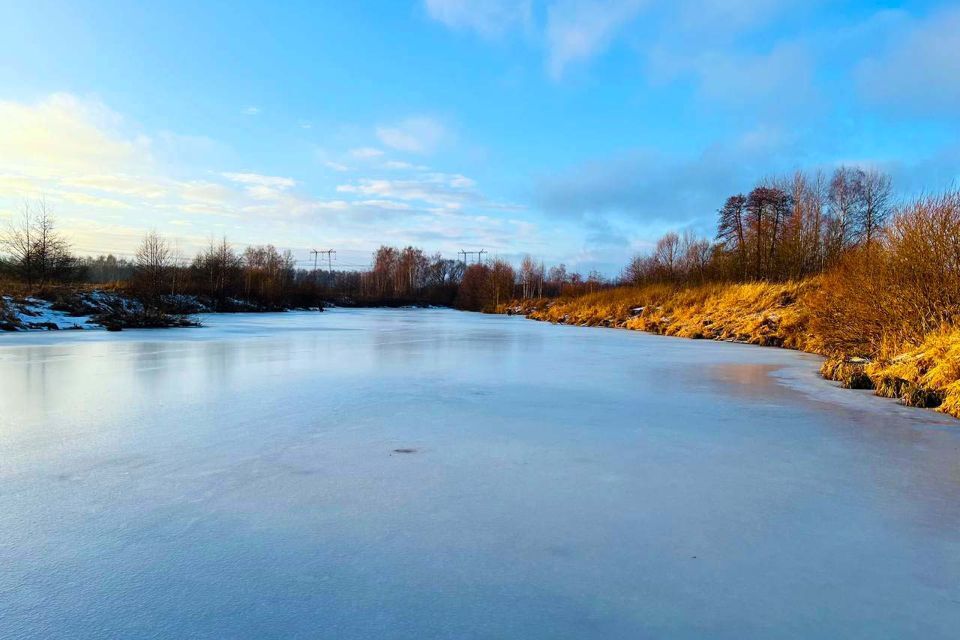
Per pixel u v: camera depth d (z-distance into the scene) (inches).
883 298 419.5
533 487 150.6
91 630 85.4
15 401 260.5
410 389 301.0
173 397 273.1
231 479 154.1
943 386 276.2
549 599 95.8
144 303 984.9
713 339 725.9
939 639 85.0
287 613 90.6
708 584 101.1
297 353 483.5
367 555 110.9
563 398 280.5
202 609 91.5
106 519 126.6
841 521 129.9
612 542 117.9
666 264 1469.0
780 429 219.9
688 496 145.3
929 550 115.3
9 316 767.1
